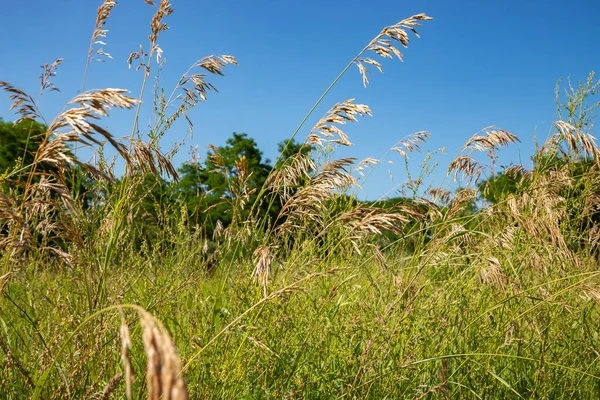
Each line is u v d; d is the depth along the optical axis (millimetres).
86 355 2607
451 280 4035
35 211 3039
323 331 3477
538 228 3861
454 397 3488
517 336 3615
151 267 4082
